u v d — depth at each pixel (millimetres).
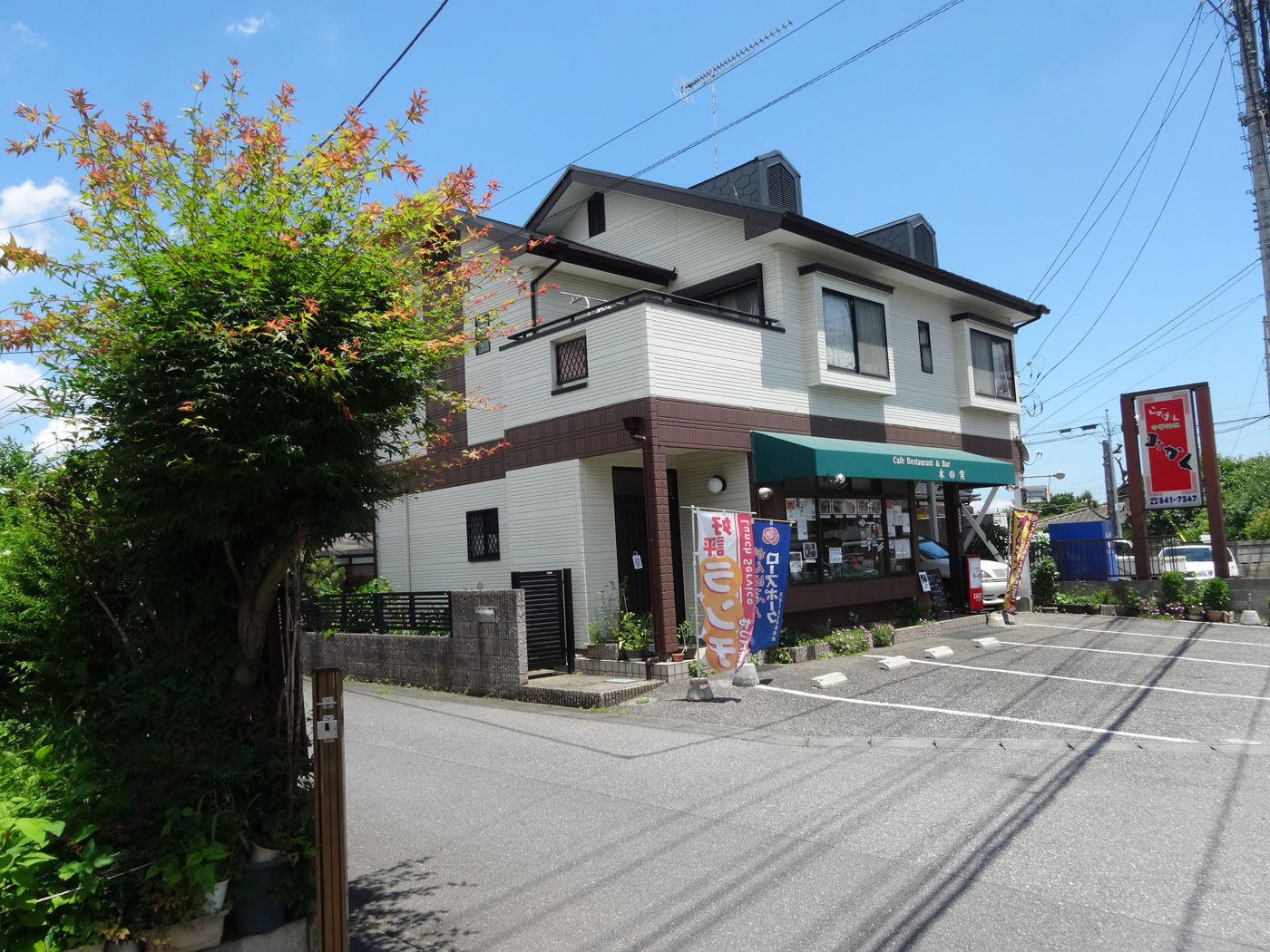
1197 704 8578
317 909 3527
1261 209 14555
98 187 3715
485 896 4820
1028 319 19484
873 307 14602
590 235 16047
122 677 4195
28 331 3570
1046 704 8766
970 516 18953
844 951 3955
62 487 4465
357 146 4090
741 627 9891
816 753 7410
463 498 14445
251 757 4023
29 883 3119
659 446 11062
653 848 5395
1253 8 14391
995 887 4570
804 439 12492
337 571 15641
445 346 4426
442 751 8328
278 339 3668
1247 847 4988
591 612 11938
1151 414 17266
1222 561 16391
